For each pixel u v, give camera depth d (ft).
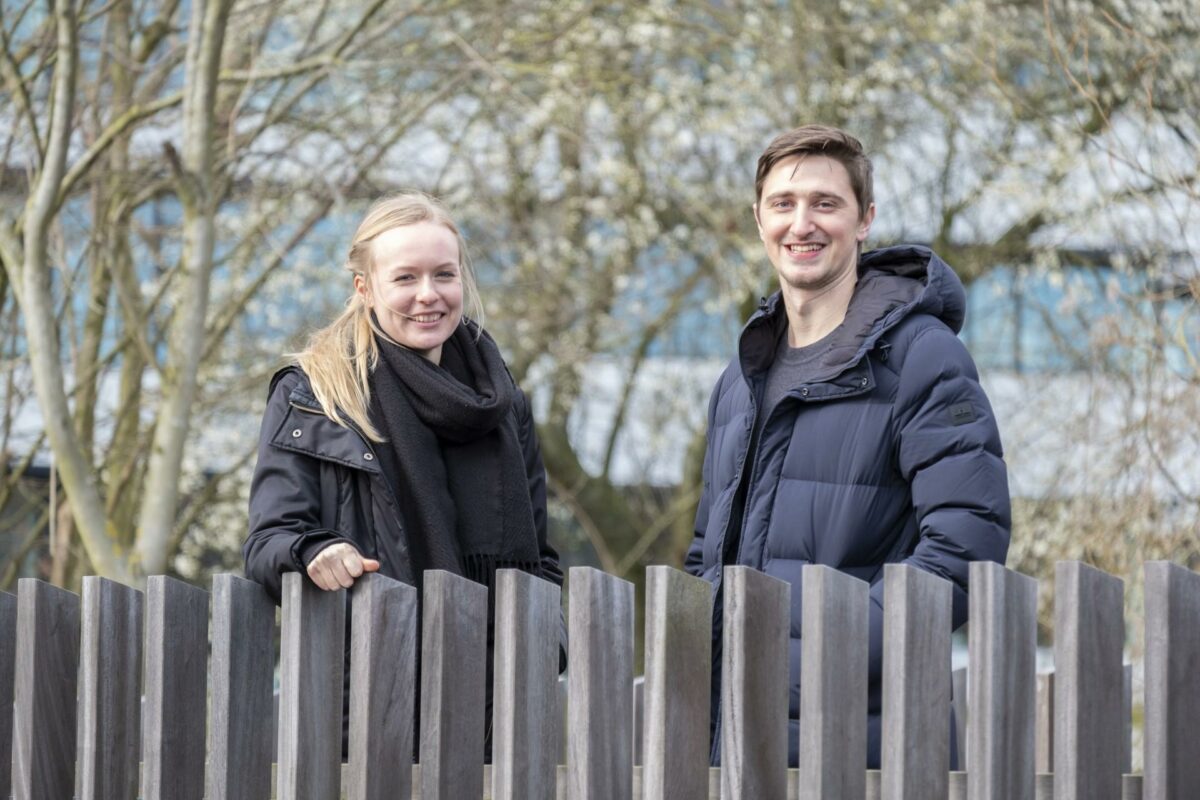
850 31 52.54
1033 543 44.52
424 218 15.29
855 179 15.94
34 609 12.67
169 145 35.29
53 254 41.55
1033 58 45.96
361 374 14.62
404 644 12.49
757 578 12.09
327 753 12.49
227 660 12.39
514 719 12.00
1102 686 12.54
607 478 66.39
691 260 63.21
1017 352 54.19
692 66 55.98
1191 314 31.42
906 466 14.66
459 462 15.07
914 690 12.13
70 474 35.35
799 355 15.87
